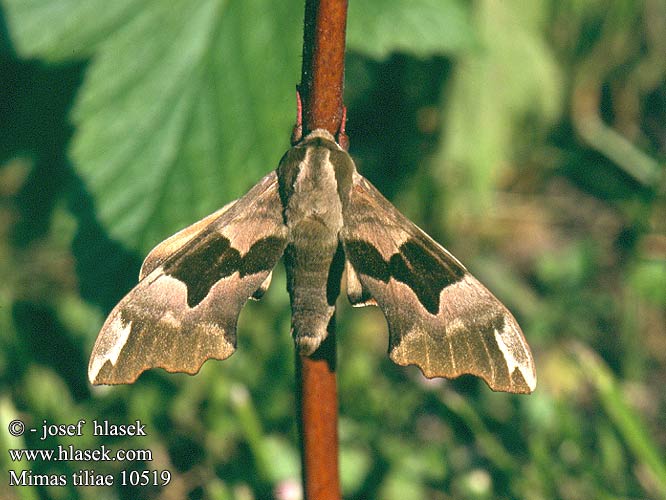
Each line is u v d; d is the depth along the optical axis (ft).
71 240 1.09
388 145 1.60
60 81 1.22
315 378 0.90
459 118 1.41
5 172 1.63
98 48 1.11
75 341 1.32
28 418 1.19
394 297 0.90
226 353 0.90
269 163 1.09
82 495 1.14
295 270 0.89
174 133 1.10
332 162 0.88
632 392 1.44
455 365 0.90
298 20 1.10
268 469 1.11
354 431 1.20
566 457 1.18
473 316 0.90
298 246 0.88
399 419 1.25
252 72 1.10
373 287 0.90
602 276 1.66
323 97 0.88
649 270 1.54
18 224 1.55
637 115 1.83
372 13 1.12
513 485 1.12
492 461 1.14
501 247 1.74
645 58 1.71
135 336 0.89
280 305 1.38
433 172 1.56
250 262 0.90
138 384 1.23
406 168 1.60
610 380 1.10
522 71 1.37
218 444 1.19
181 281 0.90
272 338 1.33
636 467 1.15
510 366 0.89
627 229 1.69
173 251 0.92
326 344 0.89
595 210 1.81
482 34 1.34
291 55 1.09
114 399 1.22
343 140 0.89
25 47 1.11
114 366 0.88
